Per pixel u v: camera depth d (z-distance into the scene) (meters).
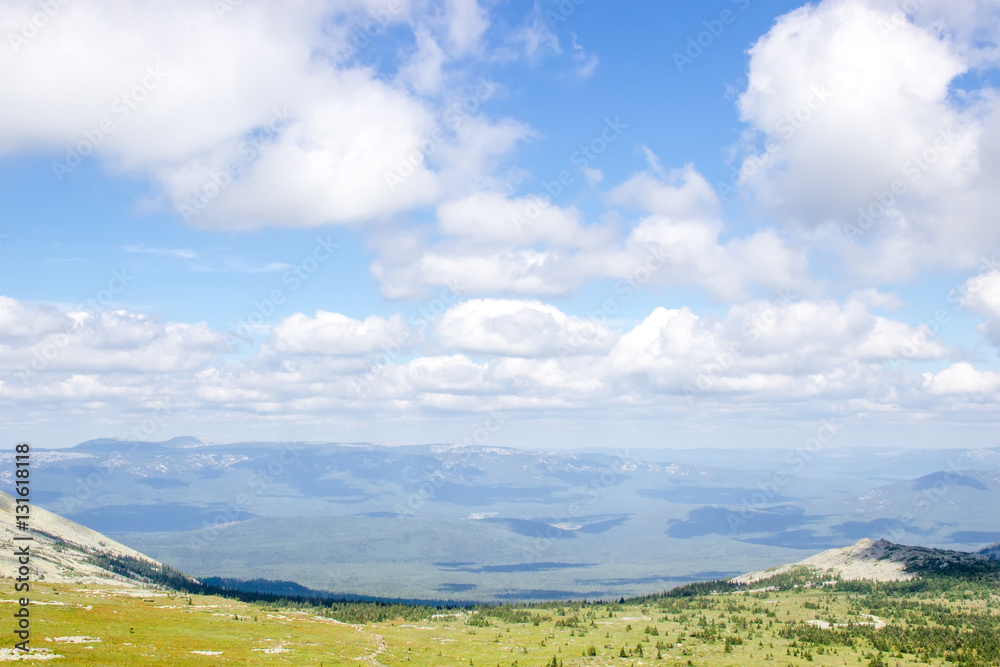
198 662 155.25
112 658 147.38
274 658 174.62
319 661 177.38
